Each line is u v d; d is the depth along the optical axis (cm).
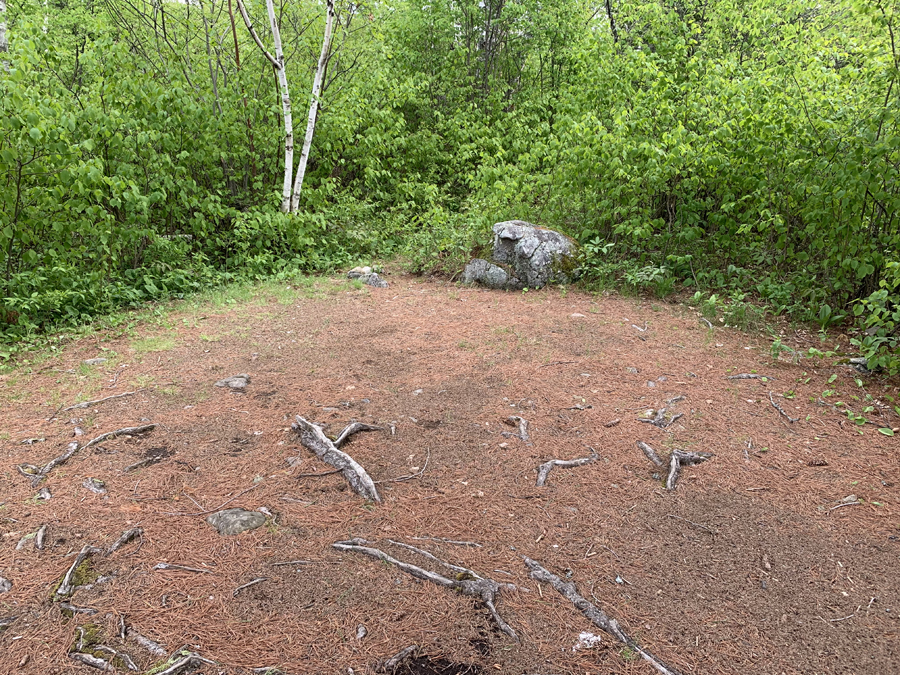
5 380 438
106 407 392
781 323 583
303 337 541
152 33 938
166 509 288
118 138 689
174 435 358
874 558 260
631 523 282
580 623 223
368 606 230
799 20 1036
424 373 456
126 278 687
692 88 757
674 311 621
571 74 1307
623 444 352
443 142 1280
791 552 263
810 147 605
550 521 283
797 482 317
